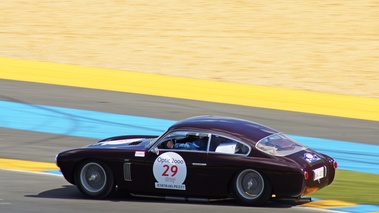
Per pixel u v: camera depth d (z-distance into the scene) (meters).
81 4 122.88
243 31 107.25
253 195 35.19
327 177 36.84
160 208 35.16
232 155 35.53
